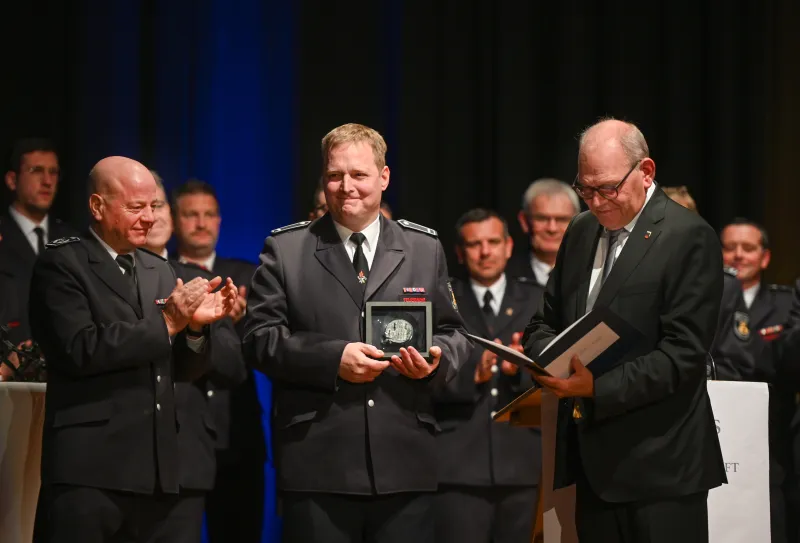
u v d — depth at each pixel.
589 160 6.25
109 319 6.96
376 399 6.82
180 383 8.27
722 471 6.24
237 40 12.30
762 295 11.94
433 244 7.33
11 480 7.29
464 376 9.35
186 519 8.06
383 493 6.71
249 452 9.62
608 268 6.45
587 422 6.16
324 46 12.51
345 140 7.11
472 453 9.37
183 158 12.09
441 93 12.66
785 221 13.03
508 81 12.69
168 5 12.08
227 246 12.21
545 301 6.93
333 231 7.20
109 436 6.77
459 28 12.71
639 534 6.07
